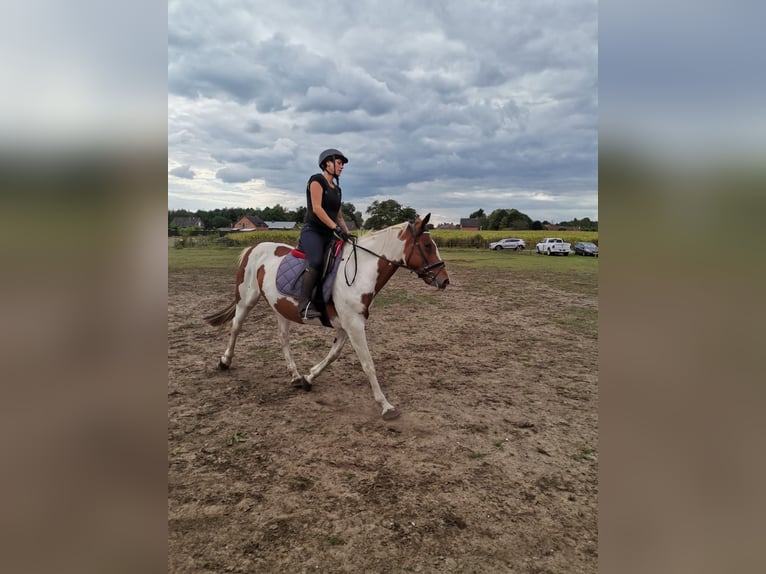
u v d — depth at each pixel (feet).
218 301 30.40
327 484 9.05
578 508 8.46
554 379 16.12
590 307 31.55
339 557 7.07
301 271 12.92
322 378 15.57
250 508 8.22
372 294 12.48
